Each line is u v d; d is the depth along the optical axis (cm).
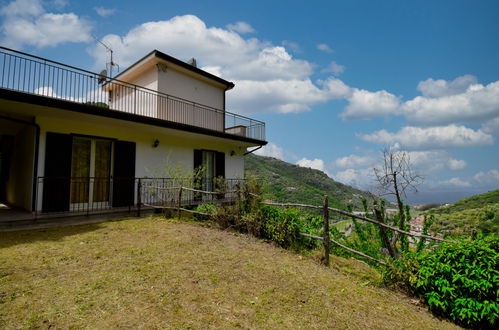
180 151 1116
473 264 295
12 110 662
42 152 724
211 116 1373
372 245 586
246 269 386
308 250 519
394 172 607
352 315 283
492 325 279
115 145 887
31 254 415
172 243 498
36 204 688
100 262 388
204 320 249
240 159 1448
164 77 1151
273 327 245
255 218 573
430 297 309
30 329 225
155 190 930
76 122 794
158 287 313
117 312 255
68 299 277
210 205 740
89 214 705
